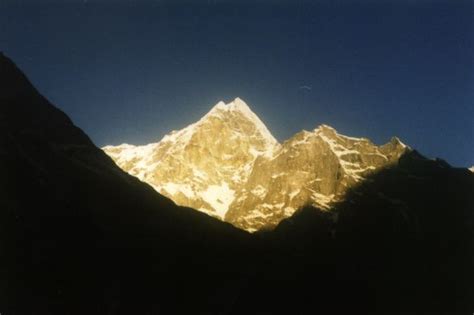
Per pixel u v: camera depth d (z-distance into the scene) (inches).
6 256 5964.6
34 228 6550.2
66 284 6338.6
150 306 6934.1
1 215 6294.3
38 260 6264.8
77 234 7037.4
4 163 7012.8
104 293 6624.0
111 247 7283.5
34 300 5885.8
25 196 6860.2
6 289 5723.4
